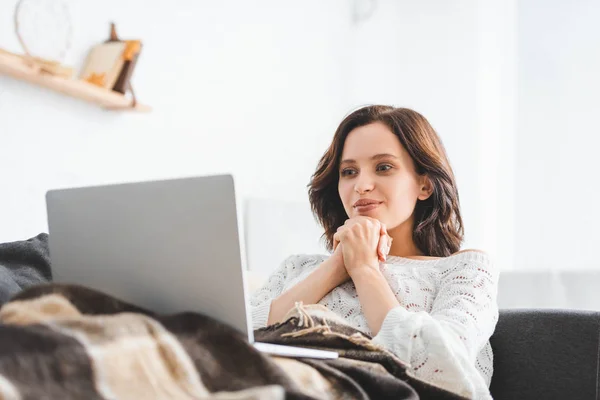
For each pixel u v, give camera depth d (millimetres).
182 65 2627
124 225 900
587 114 3375
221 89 2857
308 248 2924
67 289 783
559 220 3400
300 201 3225
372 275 1251
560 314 1255
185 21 2645
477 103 3680
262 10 3148
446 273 1319
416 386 957
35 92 1980
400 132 1443
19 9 1918
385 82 3924
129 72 2209
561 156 3422
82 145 2160
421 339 1049
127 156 2354
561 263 3373
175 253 866
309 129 3555
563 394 1192
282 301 1319
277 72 3273
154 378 663
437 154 1468
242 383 715
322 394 825
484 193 3605
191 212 847
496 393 1258
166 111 2533
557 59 3475
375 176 1422
